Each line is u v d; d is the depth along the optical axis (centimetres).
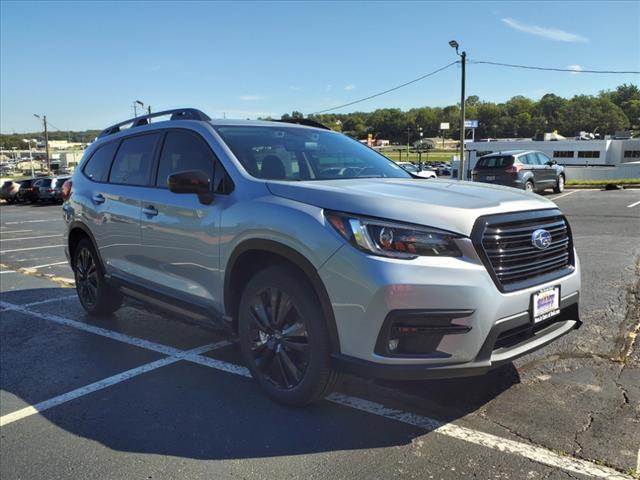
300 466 280
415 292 276
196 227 385
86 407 361
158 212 424
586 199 1784
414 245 282
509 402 343
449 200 309
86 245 548
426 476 267
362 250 288
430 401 348
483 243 289
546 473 267
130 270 470
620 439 295
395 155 9675
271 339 345
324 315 306
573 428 309
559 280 330
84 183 546
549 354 420
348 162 435
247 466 282
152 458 294
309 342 316
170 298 423
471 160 4638
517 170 1794
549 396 349
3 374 425
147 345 483
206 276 382
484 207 302
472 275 282
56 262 988
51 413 354
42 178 3544
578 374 382
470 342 282
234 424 328
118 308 565
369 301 282
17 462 296
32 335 521
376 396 358
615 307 534
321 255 299
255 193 350
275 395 347
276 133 436
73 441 317
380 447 296
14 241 1371
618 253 809
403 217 287
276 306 339
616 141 5747
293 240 313
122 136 509
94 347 482
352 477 269
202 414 343
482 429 311
